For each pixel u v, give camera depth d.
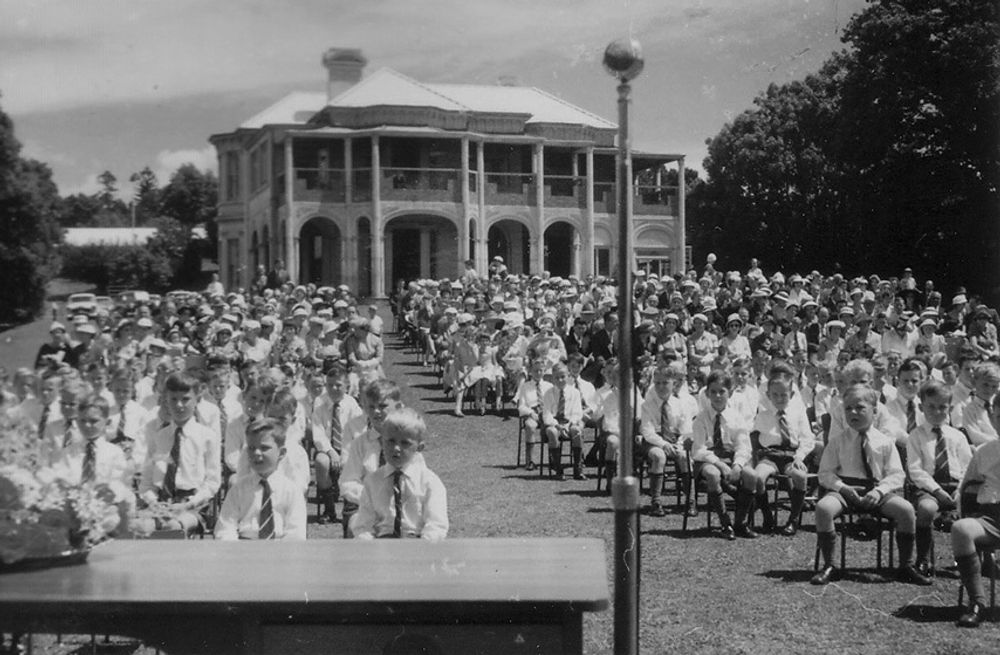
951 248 44.22
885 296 25.70
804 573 10.40
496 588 4.98
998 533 8.71
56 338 15.91
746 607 9.17
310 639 4.96
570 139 52.19
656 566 10.74
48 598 4.84
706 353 21.14
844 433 10.49
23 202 15.66
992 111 41.69
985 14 41.50
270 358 20.78
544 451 18.95
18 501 5.36
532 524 12.76
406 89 48.94
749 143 55.28
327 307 27.39
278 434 8.02
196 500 9.57
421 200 47.78
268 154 48.94
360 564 5.50
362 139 49.03
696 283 27.77
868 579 10.13
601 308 23.09
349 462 9.80
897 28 42.16
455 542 6.08
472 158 50.69
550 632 4.94
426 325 30.52
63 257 34.75
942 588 9.78
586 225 51.50
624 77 5.68
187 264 54.50
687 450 13.31
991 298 43.41
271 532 7.91
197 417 11.39
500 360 23.30
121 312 24.61
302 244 50.34
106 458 9.78
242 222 54.53
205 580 5.16
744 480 12.11
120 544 6.06
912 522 10.03
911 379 13.50
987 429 12.07
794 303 24.00
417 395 25.17
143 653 7.84
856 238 48.75
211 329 20.88
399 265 49.81
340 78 49.94
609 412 15.16
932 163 43.75
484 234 49.66
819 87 53.56
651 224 53.09
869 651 7.96
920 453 11.00
